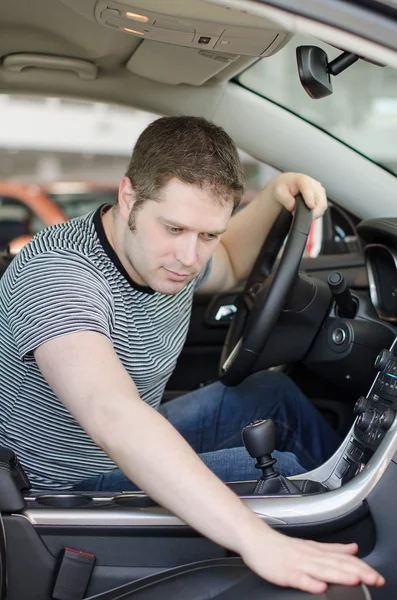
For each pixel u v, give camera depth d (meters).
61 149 13.41
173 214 1.29
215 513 1.09
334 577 1.06
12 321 1.37
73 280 1.35
